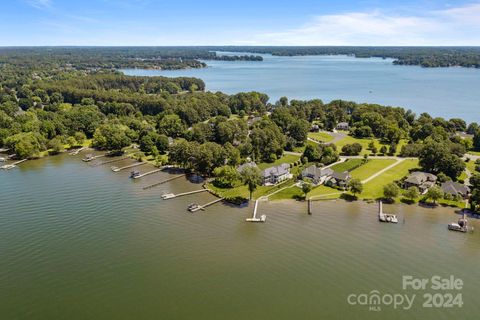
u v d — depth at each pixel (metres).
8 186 119.19
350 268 73.75
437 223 93.44
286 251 80.06
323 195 112.06
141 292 66.94
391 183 110.19
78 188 118.19
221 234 87.88
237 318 60.59
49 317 61.00
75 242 84.00
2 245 82.25
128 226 91.81
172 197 111.00
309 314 61.47
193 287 68.25
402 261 76.25
